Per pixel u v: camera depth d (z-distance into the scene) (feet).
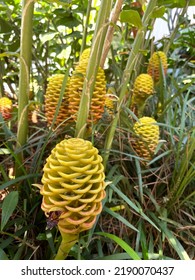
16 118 1.74
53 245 1.19
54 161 0.90
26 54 1.28
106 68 2.53
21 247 1.22
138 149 1.61
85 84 1.20
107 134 1.47
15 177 1.39
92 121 1.38
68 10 2.33
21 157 1.39
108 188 1.38
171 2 2.09
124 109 1.63
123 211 1.49
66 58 2.68
